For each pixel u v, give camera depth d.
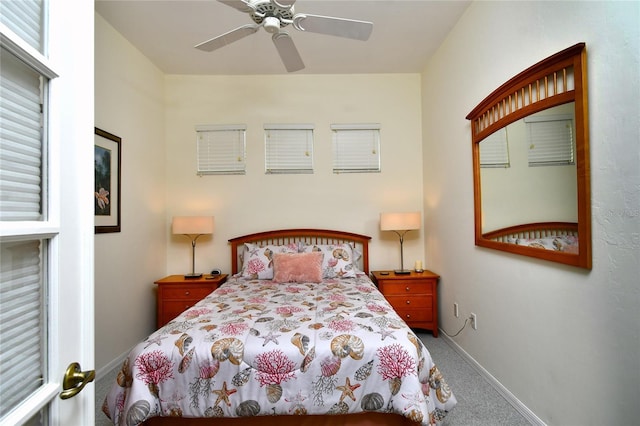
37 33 0.56
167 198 3.31
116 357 2.43
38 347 0.56
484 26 2.07
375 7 2.26
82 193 0.65
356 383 1.38
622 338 1.13
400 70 3.30
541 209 1.53
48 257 0.57
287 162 3.37
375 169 3.37
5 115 0.51
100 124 2.29
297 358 1.40
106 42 2.37
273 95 3.35
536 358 1.60
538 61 1.57
